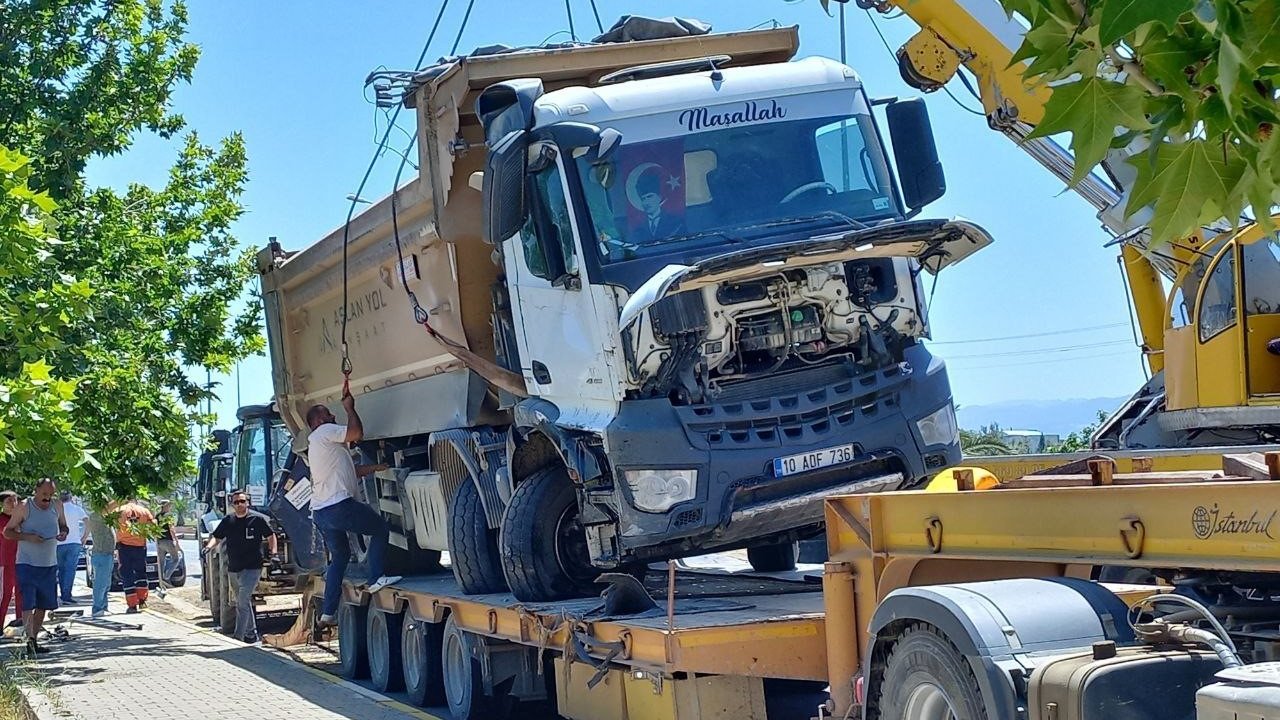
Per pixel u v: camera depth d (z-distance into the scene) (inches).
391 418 491.2
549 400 349.4
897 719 211.2
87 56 665.0
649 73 367.2
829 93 348.2
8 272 337.1
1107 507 193.0
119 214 688.4
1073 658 181.9
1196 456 295.4
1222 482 173.3
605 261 322.0
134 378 557.9
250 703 446.6
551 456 373.1
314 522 524.4
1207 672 176.1
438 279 412.5
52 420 318.0
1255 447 280.5
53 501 633.0
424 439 491.8
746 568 434.9
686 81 343.0
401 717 411.5
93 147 661.3
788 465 313.4
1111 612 192.4
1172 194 104.5
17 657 561.9
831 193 339.6
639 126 334.0
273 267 600.7
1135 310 477.4
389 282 464.4
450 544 408.2
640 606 308.3
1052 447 587.5
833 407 320.2
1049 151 438.3
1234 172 102.9
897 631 215.2
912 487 326.0
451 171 385.7
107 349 595.8
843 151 343.9
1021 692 182.4
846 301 321.4
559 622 323.9
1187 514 179.5
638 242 324.5
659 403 312.3
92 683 507.2
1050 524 203.2
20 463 458.9
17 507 625.9
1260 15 91.6
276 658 580.7
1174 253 393.1
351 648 510.9
